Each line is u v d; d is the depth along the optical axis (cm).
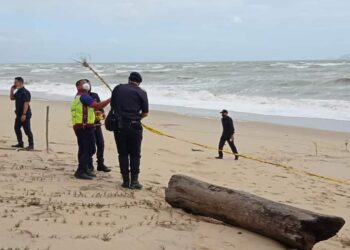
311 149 1460
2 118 1778
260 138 1664
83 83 774
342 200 866
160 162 1079
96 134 842
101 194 664
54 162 912
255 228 509
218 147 1334
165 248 450
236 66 7369
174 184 605
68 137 1351
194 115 2267
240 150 1409
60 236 456
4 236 443
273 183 975
